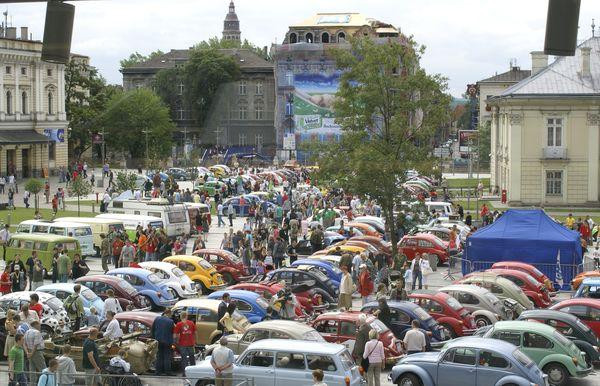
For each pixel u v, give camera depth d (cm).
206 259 4622
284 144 14862
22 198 9631
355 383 2355
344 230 5816
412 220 5166
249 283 3769
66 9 1060
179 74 17500
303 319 3384
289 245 5406
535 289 4025
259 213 6881
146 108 14862
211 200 9200
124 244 5041
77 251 4838
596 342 2975
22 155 12581
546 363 2716
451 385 2503
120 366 2462
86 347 2434
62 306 3164
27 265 4303
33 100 12825
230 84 17225
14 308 3108
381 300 3114
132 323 2855
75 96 15062
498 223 4938
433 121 5203
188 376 2452
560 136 8919
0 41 12081
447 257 5384
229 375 2366
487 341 2544
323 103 15325
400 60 5241
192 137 17475
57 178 12744
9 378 2292
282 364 2377
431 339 3097
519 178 8981
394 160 5000
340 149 5250
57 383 2233
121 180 9162
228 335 2797
